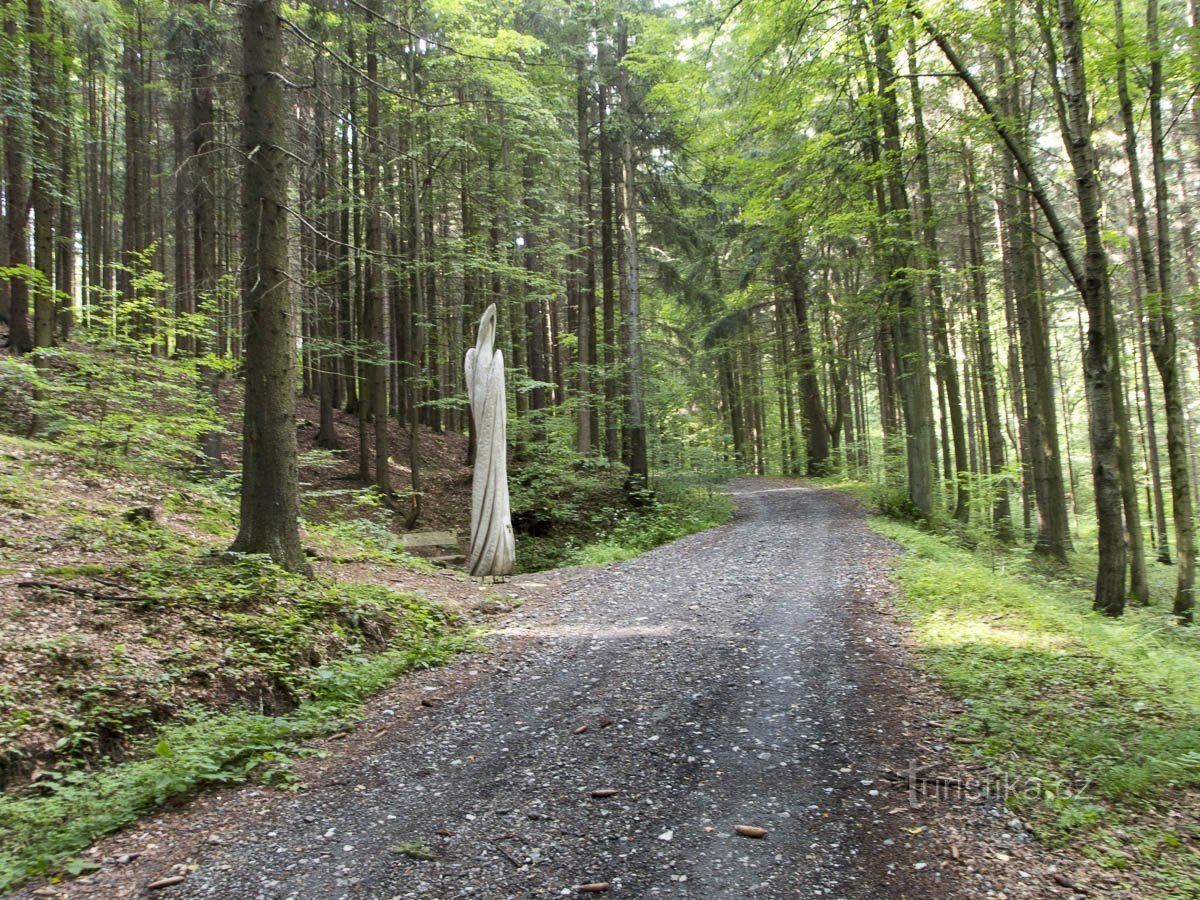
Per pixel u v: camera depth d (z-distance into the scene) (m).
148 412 12.06
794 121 13.85
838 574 11.02
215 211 16.20
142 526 8.68
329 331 20.72
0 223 18.59
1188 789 4.15
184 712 5.39
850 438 39.28
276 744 5.14
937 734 5.02
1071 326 27.89
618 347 21.80
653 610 9.24
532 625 8.81
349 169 16.86
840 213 15.64
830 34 11.28
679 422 25.94
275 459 8.08
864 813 4.05
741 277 25.64
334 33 15.23
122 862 3.73
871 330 22.80
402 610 8.61
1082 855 3.59
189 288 15.08
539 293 20.52
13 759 4.43
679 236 22.25
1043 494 15.88
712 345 26.34
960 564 12.09
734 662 6.82
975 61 13.33
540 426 20.19
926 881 3.41
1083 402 33.53
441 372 25.92
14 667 5.04
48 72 12.88
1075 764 4.48
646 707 5.78
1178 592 10.34
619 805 4.25
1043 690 5.69
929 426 19.34
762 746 4.97
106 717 4.99
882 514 18.61
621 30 20.70
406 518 16.45
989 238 20.11
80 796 4.27
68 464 10.51
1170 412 10.59
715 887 3.42
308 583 7.98
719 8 13.08
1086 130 9.01
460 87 17.14
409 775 4.75
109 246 23.72
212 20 12.67
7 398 12.52
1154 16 10.27
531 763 4.86
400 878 3.55
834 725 5.27
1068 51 8.97
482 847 3.83
